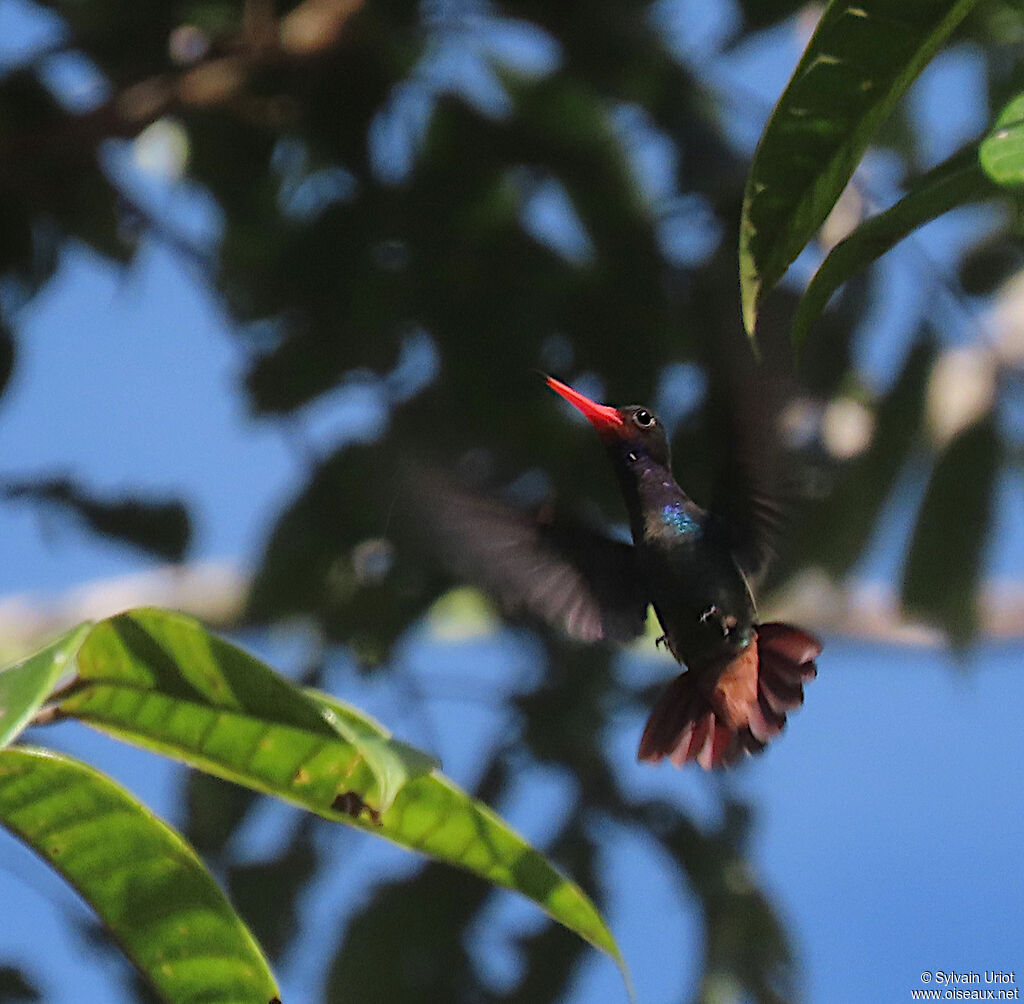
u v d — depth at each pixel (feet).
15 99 29.27
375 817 13.39
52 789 13.03
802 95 10.96
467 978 27.40
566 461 27.94
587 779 28.78
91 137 29.12
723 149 28.48
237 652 12.47
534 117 28.86
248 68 29.30
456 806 13.32
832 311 26.35
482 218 28.89
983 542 24.99
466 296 28.50
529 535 18.06
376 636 28.78
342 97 29.14
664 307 28.25
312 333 29.27
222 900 13.46
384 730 12.50
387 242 28.99
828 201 11.05
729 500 18.35
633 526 18.39
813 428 25.88
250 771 13.26
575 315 28.45
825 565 25.62
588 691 28.81
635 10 28.68
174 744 13.15
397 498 17.63
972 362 26.00
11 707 10.73
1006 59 25.41
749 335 11.25
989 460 25.14
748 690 16.52
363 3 29.01
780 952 28.50
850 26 10.78
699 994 27.96
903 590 25.20
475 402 28.12
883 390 26.02
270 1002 13.64
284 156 30.45
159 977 13.60
